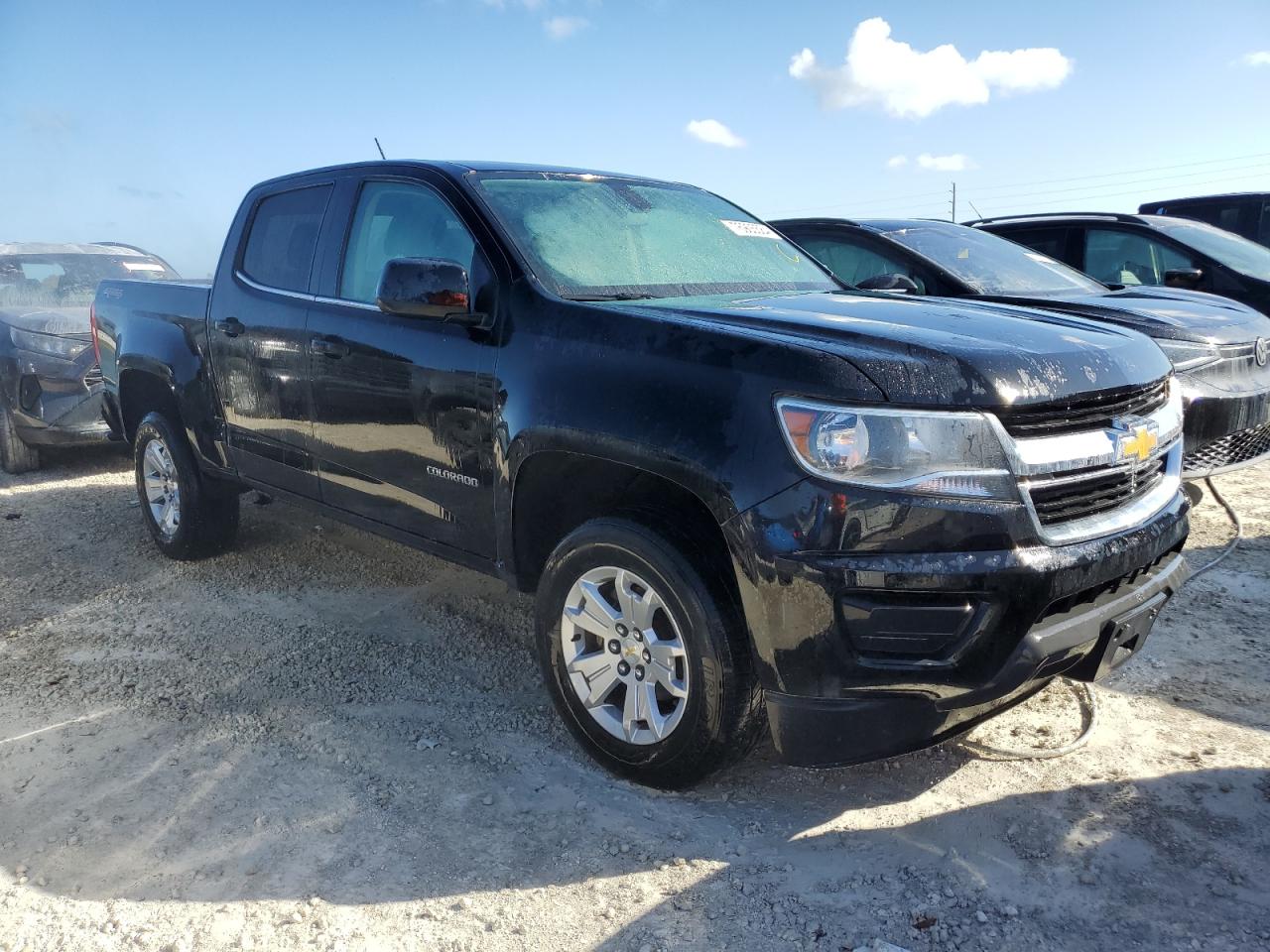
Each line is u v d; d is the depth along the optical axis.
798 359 2.49
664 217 3.97
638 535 2.75
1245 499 5.95
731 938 2.29
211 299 4.59
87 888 2.52
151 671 3.85
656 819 2.79
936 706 2.43
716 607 2.63
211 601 4.63
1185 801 2.79
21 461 7.40
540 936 2.32
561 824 2.77
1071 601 2.50
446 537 3.49
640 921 2.36
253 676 3.80
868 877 2.51
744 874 2.53
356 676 3.80
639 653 2.86
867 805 2.84
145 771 3.10
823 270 4.25
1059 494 2.54
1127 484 2.74
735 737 2.70
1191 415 5.00
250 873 2.57
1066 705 3.41
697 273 3.67
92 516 6.19
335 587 4.82
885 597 2.38
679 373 2.68
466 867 2.59
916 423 2.37
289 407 4.09
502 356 3.13
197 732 3.35
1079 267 7.65
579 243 3.50
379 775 3.04
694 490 2.58
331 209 4.05
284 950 2.28
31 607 4.57
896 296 3.68
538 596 3.13
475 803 2.88
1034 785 2.91
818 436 2.39
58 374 7.12
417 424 3.46
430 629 4.29
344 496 3.94
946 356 2.47
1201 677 3.60
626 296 3.31
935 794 2.88
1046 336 2.77
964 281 5.73
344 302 3.84
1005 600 2.37
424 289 3.12
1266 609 4.21
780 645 2.47
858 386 2.39
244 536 5.62
